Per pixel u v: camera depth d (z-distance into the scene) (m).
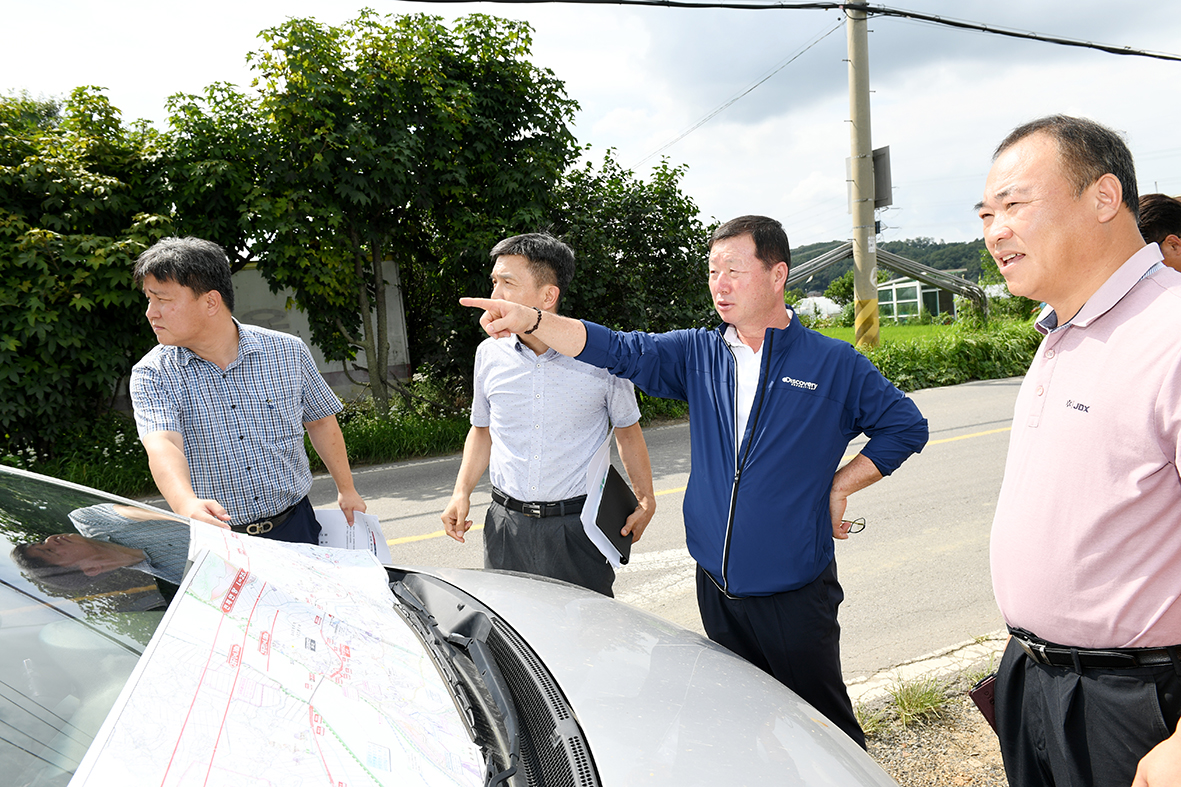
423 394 9.91
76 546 1.28
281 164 8.53
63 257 7.02
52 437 7.27
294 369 2.25
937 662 2.87
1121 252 1.24
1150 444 1.16
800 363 1.87
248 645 1.08
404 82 9.16
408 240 10.34
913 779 2.15
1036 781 1.50
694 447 2.01
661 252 10.43
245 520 2.21
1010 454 1.43
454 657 1.40
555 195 10.12
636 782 1.10
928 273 25.58
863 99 11.44
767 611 1.87
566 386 2.26
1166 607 1.19
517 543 2.35
